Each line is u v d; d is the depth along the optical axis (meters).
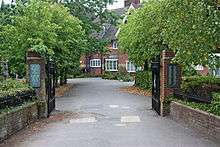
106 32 70.12
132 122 15.23
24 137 12.16
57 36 28.91
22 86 16.84
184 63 13.55
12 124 12.54
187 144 10.61
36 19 26.69
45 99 17.25
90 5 54.09
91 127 14.08
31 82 17.45
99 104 23.08
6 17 30.27
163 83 17.14
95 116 17.38
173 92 17.12
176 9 12.88
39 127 14.28
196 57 12.77
